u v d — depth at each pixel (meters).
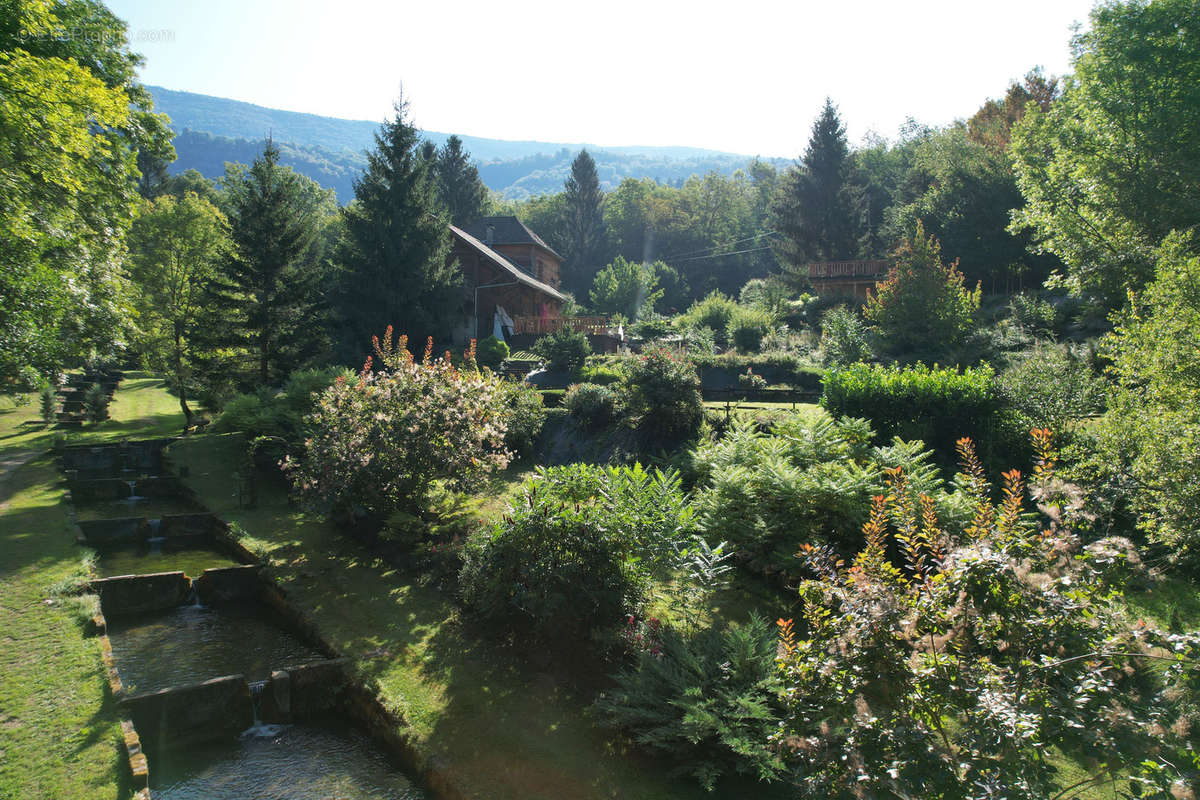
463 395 14.87
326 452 14.05
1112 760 4.38
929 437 14.88
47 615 10.34
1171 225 23.50
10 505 16.98
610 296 54.50
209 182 70.31
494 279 44.34
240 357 29.25
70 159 17.55
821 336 33.00
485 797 6.61
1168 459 8.84
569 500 10.30
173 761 8.13
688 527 10.24
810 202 52.25
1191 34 24.47
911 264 27.89
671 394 17.69
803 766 5.12
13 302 15.60
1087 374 15.02
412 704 8.38
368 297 32.94
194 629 11.91
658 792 6.64
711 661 7.89
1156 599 8.49
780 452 12.57
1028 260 38.41
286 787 7.59
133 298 28.61
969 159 43.41
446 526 13.30
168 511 19.00
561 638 9.24
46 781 6.56
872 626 5.05
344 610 11.33
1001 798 4.14
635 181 94.31
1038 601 4.95
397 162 34.03
